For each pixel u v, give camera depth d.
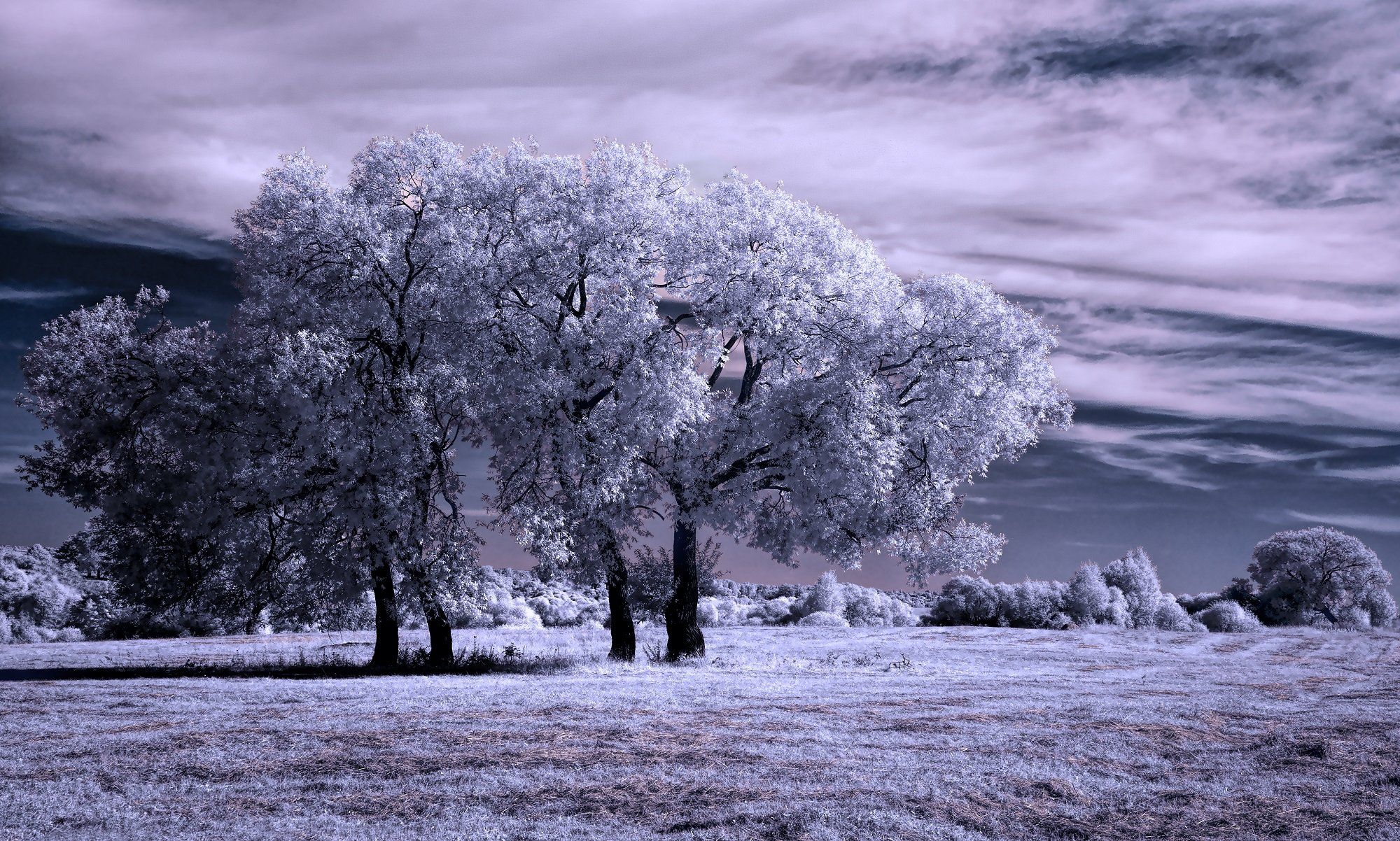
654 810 10.73
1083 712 17.75
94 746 14.38
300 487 27.80
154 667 28.81
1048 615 68.44
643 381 28.05
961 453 33.66
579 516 29.67
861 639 43.81
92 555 30.06
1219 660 34.00
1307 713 17.70
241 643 39.78
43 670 28.17
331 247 29.27
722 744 14.09
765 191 32.31
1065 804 10.98
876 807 10.70
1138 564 74.31
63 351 28.42
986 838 9.82
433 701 18.77
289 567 29.30
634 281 30.14
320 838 9.92
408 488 27.45
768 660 31.80
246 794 11.66
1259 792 11.54
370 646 37.56
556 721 16.02
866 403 29.27
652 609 35.38
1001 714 17.31
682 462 30.12
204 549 28.88
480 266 29.50
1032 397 32.75
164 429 28.23
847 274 32.44
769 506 33.66
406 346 29.28
